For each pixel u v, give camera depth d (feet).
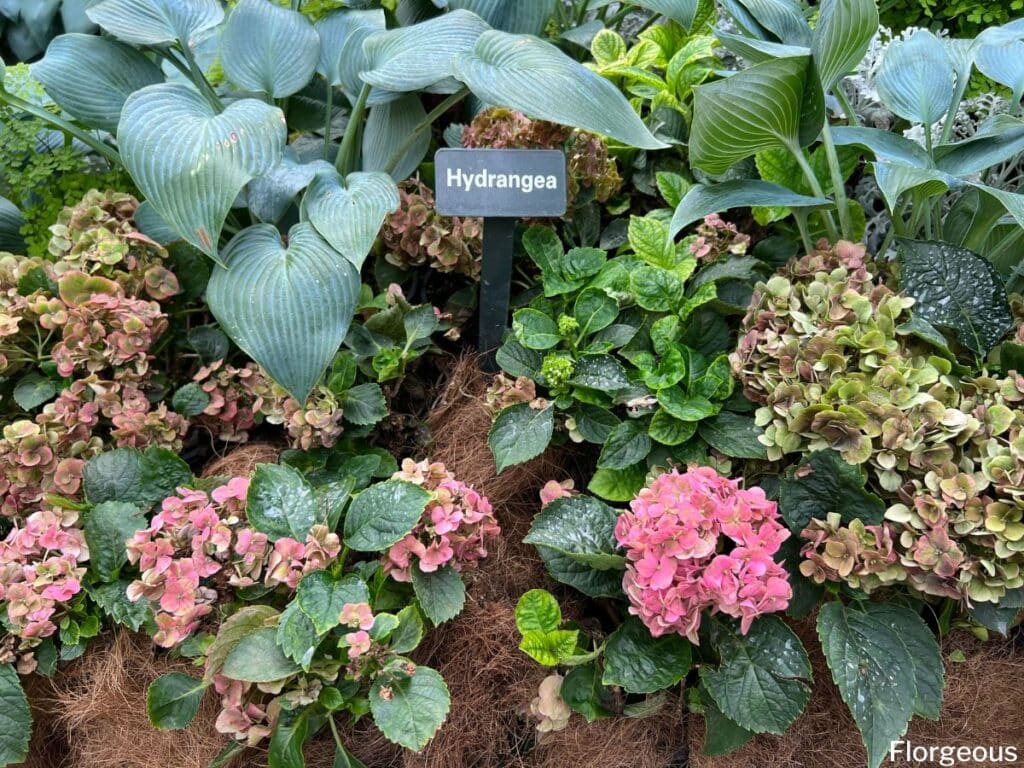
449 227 2.91
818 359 2.30
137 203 2.89
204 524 2.15
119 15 2.89
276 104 3.42
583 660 2.13
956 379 2.33
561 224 3.10
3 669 2.11
